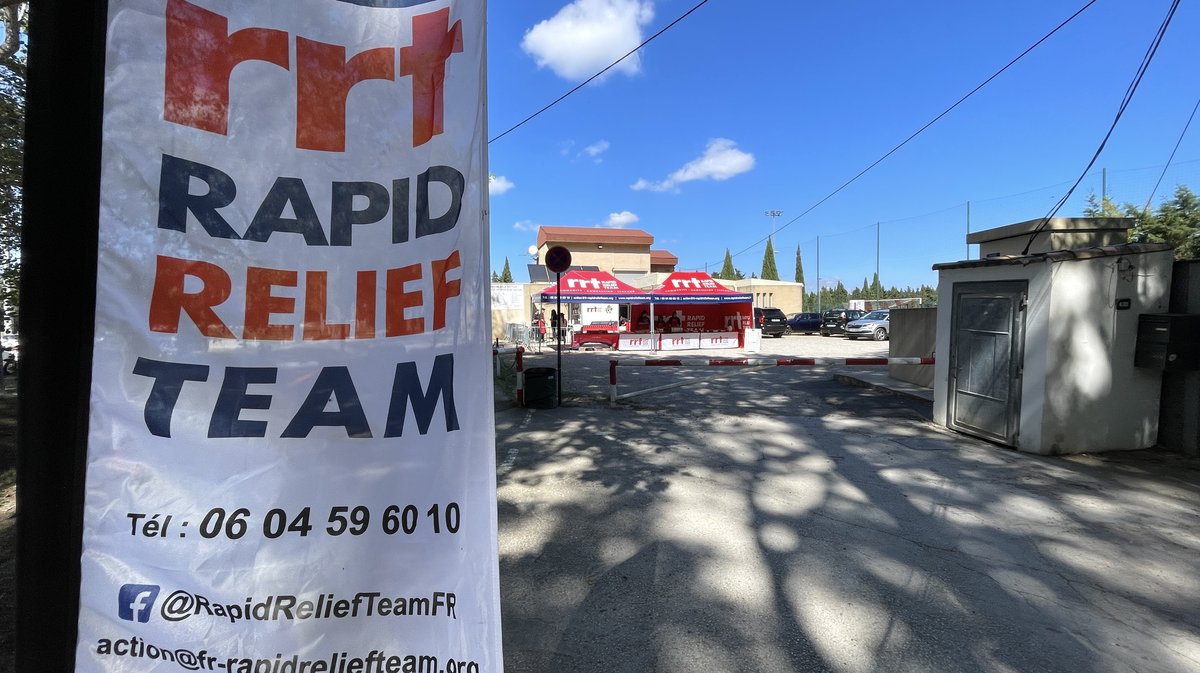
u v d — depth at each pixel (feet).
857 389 37.52
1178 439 21.07
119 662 5.33
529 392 30.63
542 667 8.99
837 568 12.23
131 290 5.24
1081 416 20.86
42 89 5.13
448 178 5.94
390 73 5.81
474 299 6.03
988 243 29.84
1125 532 14.12
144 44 5.24
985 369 23.15
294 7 5.58
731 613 10.49
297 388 5.61
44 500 5.24
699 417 28.37
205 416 5.43
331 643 5.67
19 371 5.18
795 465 19.90
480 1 6.04
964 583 11.60
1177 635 9.87
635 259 170.71
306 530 5.62
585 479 18.37
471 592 5.89
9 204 17.24
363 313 5.74
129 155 5.22
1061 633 9.89
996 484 17.72
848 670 8.87
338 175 5.69
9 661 8.43
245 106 5.49
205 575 5.44
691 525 14.56
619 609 10.64
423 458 5.85
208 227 5.40
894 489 17.30
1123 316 20.89
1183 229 38.83
